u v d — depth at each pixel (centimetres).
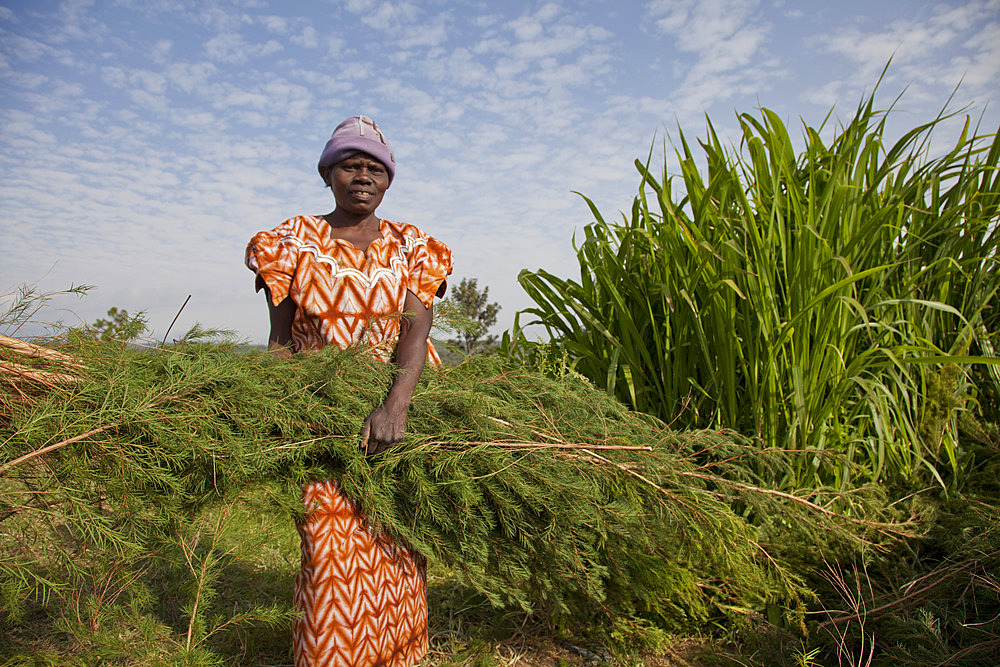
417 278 214
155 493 188
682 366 317
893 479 301
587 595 238
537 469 212
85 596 208
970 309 326
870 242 305
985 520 244
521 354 376
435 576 319
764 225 306
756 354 293
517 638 263
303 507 190
